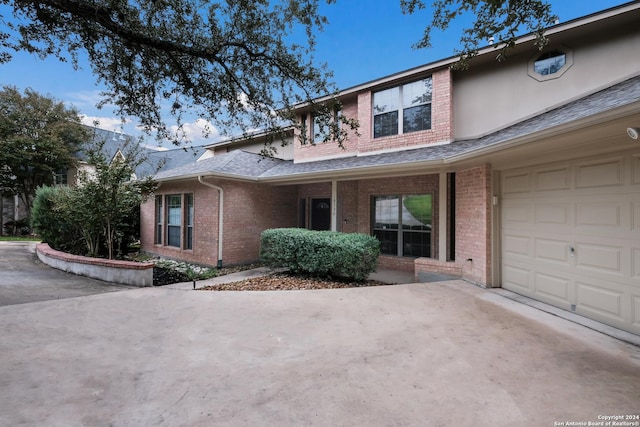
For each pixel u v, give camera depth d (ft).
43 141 58.18
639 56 20.39
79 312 14.90
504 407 7.81
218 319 14.33
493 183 20.02
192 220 34.45
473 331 12.84
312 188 38.55
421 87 28.91
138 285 21.01
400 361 10.27
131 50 16.12
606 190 13.50
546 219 16.56
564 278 15.51
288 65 18.08
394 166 23.85
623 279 12.80
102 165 27.25
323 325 13.58
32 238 53.01
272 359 10.44
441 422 7.25
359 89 32.07
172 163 85.87
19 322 13.43
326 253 23.52
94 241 31.12
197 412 7.61
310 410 7.70
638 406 7.82
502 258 19.92
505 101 25.39
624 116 10.09
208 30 16.39
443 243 24.22
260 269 30.89
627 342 11.69
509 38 11.99
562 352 10.87
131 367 9.82
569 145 14.35
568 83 22.71
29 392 8.32
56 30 14.65
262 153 22.06
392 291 19.17
